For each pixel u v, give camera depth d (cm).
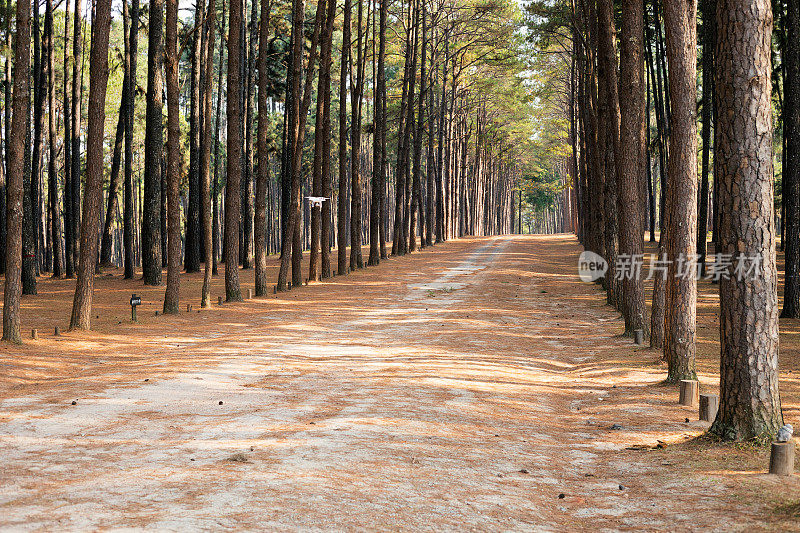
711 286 3020
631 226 1917
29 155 2931
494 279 3800
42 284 3494
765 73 832
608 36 2241
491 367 1531
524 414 1102
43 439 829
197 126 4288
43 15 4462
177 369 1373
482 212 11269
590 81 3541
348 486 654
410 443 855
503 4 5381
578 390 1334
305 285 3469
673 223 1340
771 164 836
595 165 3284
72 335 1789
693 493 684
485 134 7931
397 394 1183
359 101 4316
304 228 8756
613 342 1867
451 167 8025
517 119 8212
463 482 712
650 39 4219
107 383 1229
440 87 6744
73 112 3984
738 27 833
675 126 1341
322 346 1791
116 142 4288
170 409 1016
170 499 589
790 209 2275
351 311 2617
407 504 619
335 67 5500
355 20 5522
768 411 838
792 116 2273
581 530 606
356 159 4338
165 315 2312
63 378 1309
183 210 7469
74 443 809
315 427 911
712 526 585
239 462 723
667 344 1442
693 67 1338
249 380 1281
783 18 3066
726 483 702
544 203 13438
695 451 838
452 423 991
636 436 966
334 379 1322
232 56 2700
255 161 5612
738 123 833
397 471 724
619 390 1299
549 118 8706
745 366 842
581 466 827
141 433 863
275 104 8275
